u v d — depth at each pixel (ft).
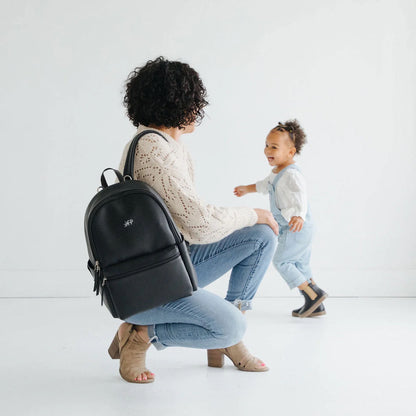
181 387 6.22
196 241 5.65
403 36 12.23
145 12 11.98
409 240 12.41
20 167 11.87
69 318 9.95
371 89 12.24
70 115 11.92
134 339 6.35
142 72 5.72
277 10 12.12
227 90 12.12
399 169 12.32
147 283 5.21
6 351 7.76
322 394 6.07
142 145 5.49
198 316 5.58
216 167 12.14
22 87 11.81
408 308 11.05
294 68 12.16
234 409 5.61
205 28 12.05
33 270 11.98
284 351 7.79
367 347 8.05
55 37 11.84
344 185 12.30
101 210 5.13
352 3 12.19
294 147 10.27
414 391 6.20
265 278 12.34
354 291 12.34
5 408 5.63
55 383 6.39
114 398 5.89
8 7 11.73
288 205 9.84
